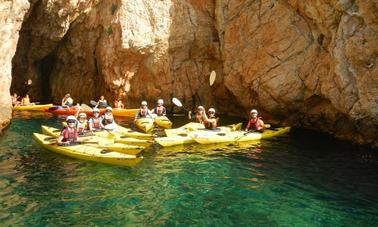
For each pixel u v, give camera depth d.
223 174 9.56
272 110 16.27
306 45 14.71
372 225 6.98
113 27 19.52
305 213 7.44
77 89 22.55
